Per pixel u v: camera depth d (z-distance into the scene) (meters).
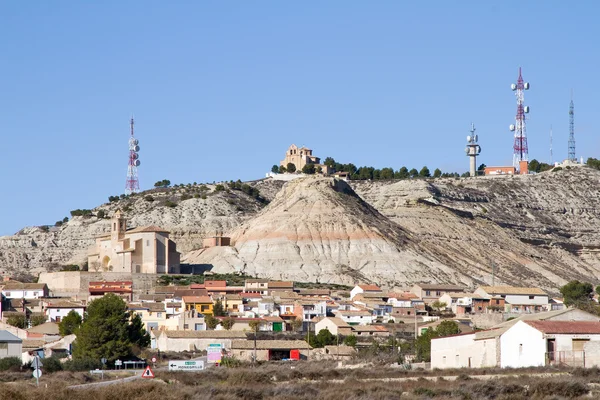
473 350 199.75
